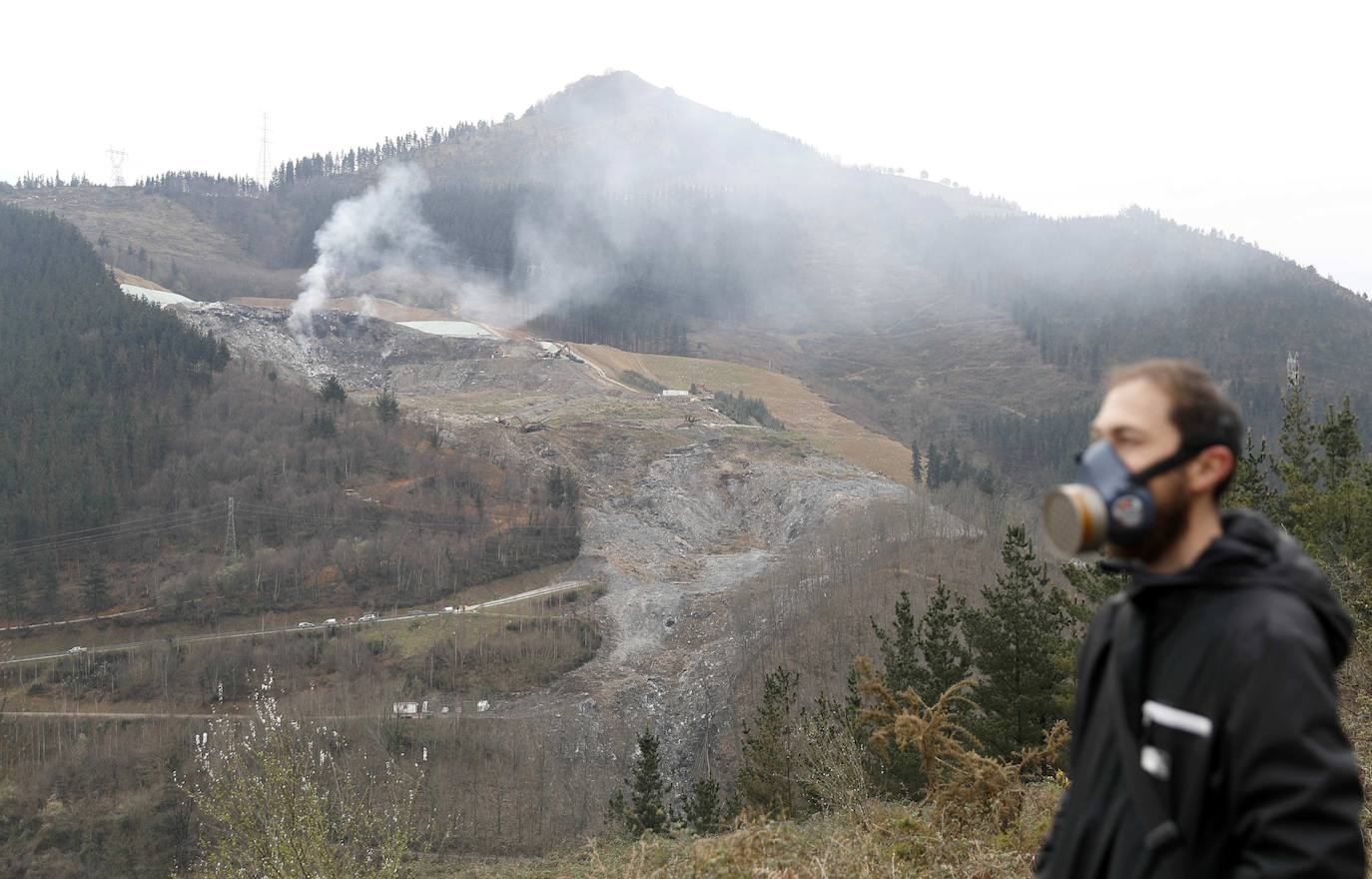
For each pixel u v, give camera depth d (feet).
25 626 303.07
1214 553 6.07
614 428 489.67
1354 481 54.29
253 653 271.49
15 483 375.66
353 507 388.16
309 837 44.83
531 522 381.19
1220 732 5.72
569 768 204.44
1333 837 5.16
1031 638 57.93
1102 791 6.60
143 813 179.01
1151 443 6.32
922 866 21.49
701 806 96.63
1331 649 6.05
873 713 29.14
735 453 466.29
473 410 536.42
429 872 87.35
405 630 292.20
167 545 360.89
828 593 257.55
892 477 502.79
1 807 183.11
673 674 258.37
